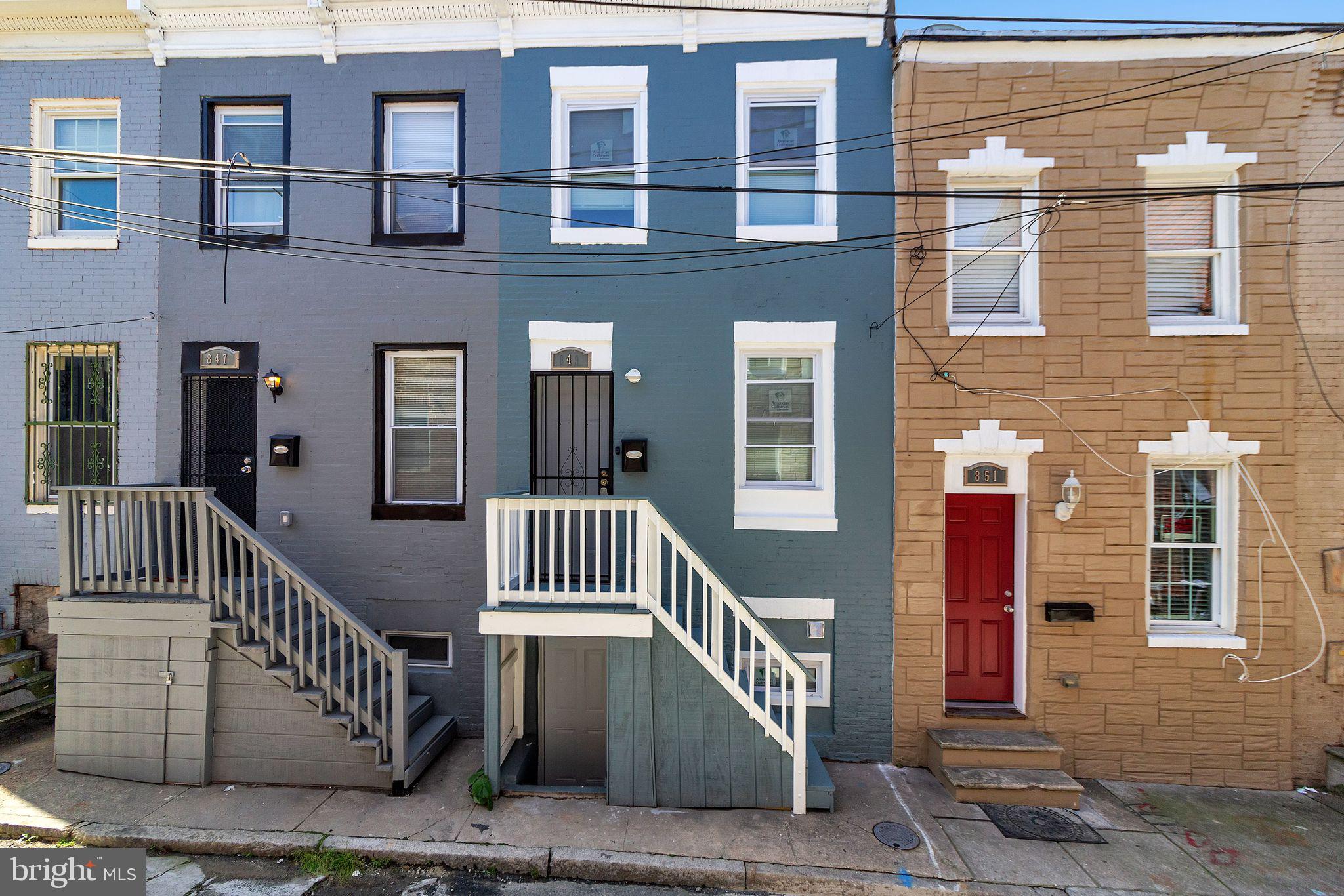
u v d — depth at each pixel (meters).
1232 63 5.43
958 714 5.52
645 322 5.86
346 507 6.00
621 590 5.61
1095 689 5.47
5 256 6.25
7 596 6.23
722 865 4.04
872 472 5.70
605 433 5.91
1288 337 5.46
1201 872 4.12
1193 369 5.50
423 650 6.09
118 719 4.99
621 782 4.73
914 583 5.59
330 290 6.02
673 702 4.73
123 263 6.16
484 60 5.99
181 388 6.11
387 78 6.05
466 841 4.26
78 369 6.29
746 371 5.98
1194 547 5.65
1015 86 5.57
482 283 5.95
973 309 5.83
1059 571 5.52
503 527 4.93
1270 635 5.41
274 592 5.35
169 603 4.93
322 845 4.19
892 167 5.75
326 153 6.08
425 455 6.17
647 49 5.90
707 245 5.85
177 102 6.17
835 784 5.16
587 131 6.07
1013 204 5.78
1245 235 5.51
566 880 4.05
